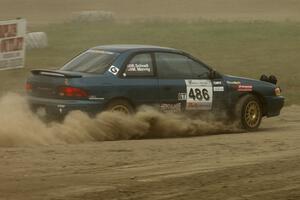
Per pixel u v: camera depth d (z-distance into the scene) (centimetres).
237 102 3684
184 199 2025
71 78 3247
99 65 3369
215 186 2198
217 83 3619
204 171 2425
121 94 3309
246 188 2180
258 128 3841
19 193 2058
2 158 2589
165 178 2298
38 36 8206
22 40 5819
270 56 8069
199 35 9806
